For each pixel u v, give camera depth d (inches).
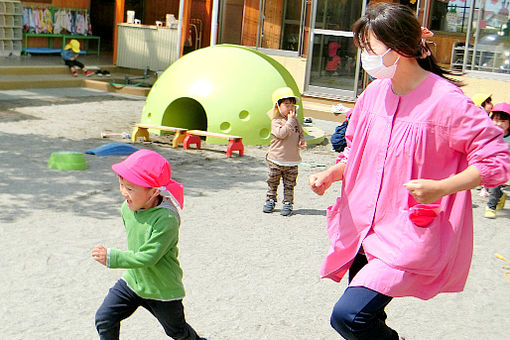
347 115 457.4
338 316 117.7
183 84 464.8
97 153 388.2
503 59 571.2
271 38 691.4
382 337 120.4
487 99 360.5
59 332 168.2
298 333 178.2
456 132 116.7
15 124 471.2
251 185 347.6
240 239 255.8
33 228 247.4
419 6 657.0
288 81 501.4
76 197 294.4
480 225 307.4
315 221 289.3
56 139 430.0
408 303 207.9
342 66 642.2
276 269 226.2
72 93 658.8
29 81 658.8
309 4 657.6
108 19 1037.2
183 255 232.7
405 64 121.7
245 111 449.4
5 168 339.0
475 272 240.1
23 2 807.7
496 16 569.0
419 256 117.0
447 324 193.2
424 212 117.3
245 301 197.6
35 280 200.5
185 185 335.6
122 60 810.2
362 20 120.1
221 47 491.8
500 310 206.4
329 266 135.0
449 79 127.1
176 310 140.2
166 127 441.7
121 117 541.0
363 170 127.8
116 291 140.6
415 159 120.6
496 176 112.2
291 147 292.7
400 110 123.2
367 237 125.6
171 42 775.1
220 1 731.4
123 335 169.3
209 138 450.9
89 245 233.6
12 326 169.8
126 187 132.5
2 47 775.1
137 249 136.6
